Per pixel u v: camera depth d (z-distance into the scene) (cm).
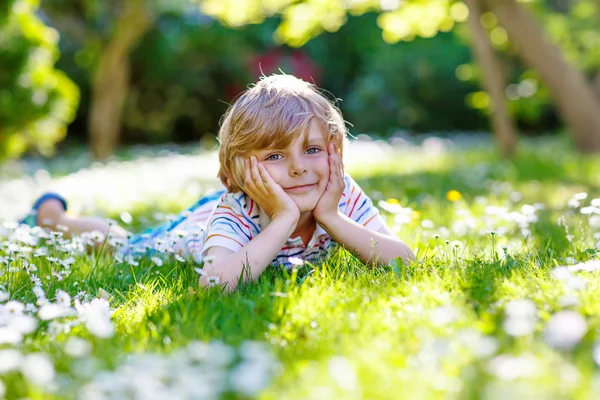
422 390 132
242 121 252
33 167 1329
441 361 146
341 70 2323
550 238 296
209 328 187
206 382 133
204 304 208
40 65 1086
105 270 277
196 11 1794
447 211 455
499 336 166
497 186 646
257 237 248
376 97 2164
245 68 2122
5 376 151
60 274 255
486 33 1128
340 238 259
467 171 834
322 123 254
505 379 131
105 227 352
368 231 262
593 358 147
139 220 472
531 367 129
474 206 481
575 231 327
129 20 1450
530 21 1023
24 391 145
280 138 247
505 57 1864
